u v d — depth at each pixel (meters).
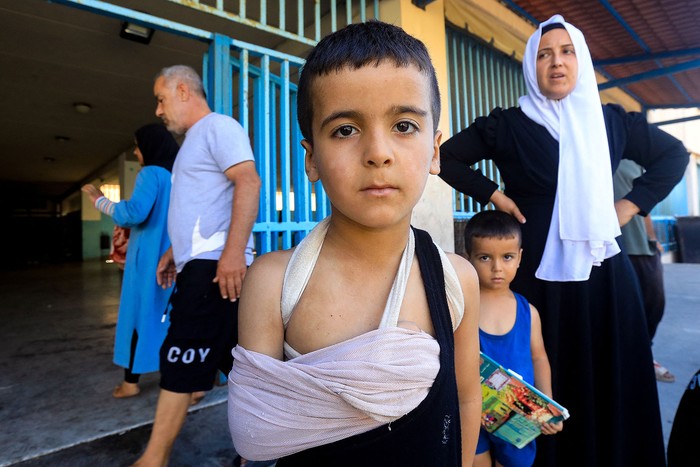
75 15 3.15
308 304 0.57
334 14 2.64
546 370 1.24
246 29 3.36
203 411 1.89
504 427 1.11
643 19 3.36
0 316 3.89
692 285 5.25
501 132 1.36
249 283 0.61
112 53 3.79
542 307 1.30
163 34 3.42
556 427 1.04
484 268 1.24
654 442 1.27
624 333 1.29
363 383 0.49
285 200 2.31
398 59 0.51
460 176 1.43
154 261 1.98
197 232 1.43
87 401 1.96
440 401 0.56
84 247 12.23
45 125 6.04
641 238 2.35
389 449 0.54
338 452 0.54
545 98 1.29
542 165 1.29
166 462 1.37
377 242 0.57
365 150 0.49
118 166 8.62
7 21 3.22
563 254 1.22
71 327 3.44
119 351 2.01
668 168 1.31
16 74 4.23
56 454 1.52
